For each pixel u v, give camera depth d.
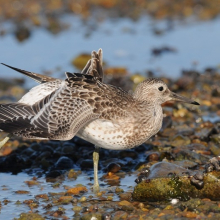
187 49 24.11
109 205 11.52
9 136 13.42
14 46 24.28
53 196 12.20
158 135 15.86
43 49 24.00
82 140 15.49
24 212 11.32
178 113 17.42
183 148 14.71
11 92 20.17
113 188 12.57
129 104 12.80
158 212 10.89
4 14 27.80
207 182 11.57
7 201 11.95
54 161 14.55
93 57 14.10
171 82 20.42
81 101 12.37
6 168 14.21
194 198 11.47
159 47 24.31
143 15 28.66
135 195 11.79
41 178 13.48
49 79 13.46
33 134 11.89
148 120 12.91
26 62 22.59
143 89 13.27
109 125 12.44
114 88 13.12
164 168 12.17
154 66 22.42
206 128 16.28
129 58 23.27
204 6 29.34
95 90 12.65
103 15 28.66
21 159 14.45
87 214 10.86
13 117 12.11
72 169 13.77
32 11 28.39
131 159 14.41
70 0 29.92
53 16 28.05
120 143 12.68
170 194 11.63
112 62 22.83
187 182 11.66
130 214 10.92
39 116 12.17
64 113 12.20
